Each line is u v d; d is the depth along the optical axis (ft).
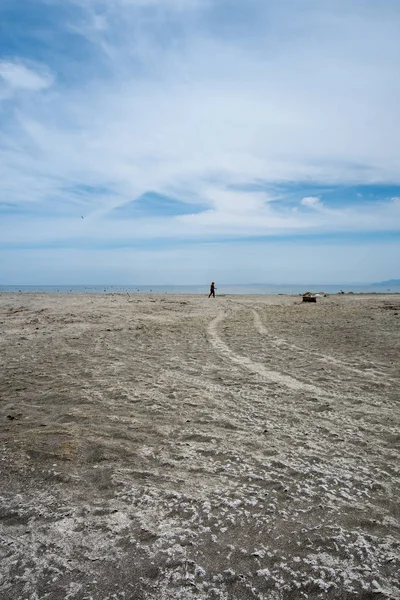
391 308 78.13
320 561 8.84
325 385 24.14
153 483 12.59
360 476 12.89
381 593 7.89
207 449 15.20
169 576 8.45
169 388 23.76
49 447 15.24
